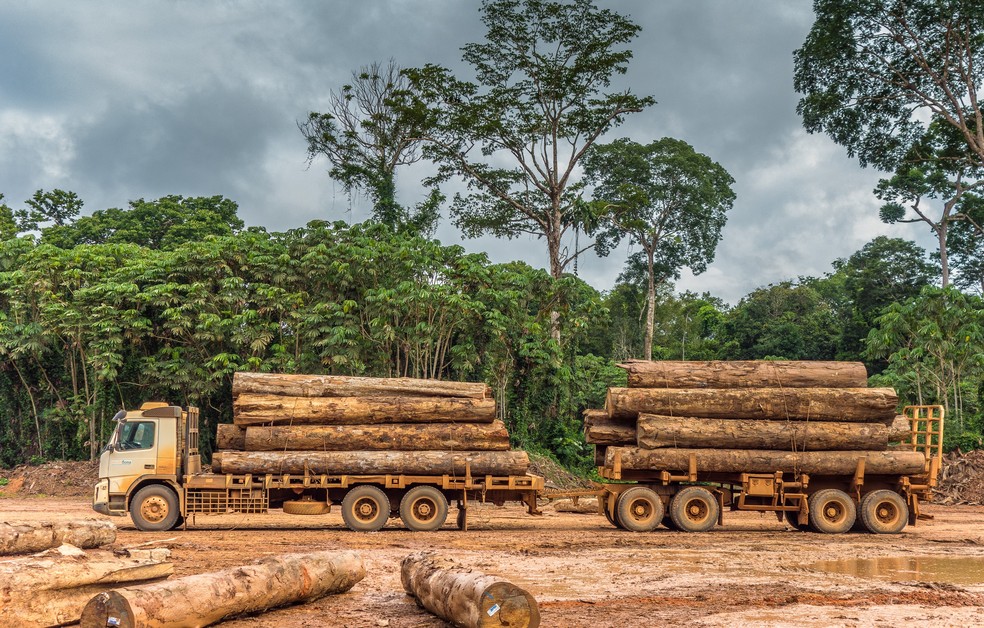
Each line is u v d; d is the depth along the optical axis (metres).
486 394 20.41
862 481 19.88
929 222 59.62
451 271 34.22
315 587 10.43
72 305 32.00
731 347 60.44
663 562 14.67
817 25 48.59
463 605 8.58
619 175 64.25
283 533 18.39
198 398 32.25
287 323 32.19
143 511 18.45
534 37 47.38
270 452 19.05
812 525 19.91
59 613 8.73
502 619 8.26
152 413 18.77
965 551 17.03
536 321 36.88
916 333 39.81
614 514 20.30
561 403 36.94
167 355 32.12
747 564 14.59
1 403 35.12
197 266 32.34
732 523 23.05
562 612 10.19
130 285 31.59
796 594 11.45
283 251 33.44
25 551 11.41
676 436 19.64
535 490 19.84
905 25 47.28
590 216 49.22
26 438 35.00
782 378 20.22
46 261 32.91
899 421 20.70
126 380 32.47
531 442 35.16
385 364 33.12
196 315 31.98
